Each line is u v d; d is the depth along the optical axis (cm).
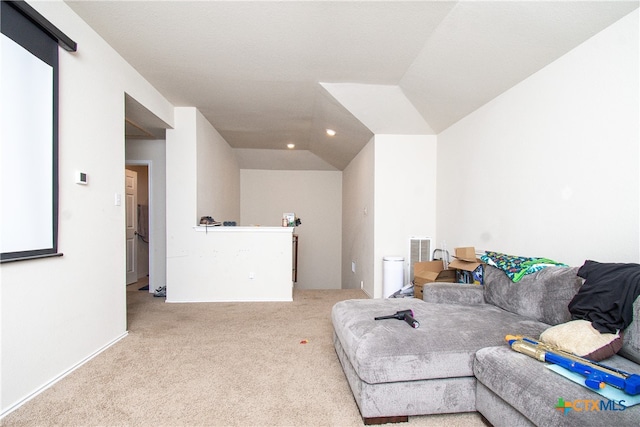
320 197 693
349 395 184
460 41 239
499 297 225
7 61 160
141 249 566
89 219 227
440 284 256
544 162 233
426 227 411
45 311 187
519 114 258
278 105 394
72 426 153
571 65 209
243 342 262
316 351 245
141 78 311
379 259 408
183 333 283
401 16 220
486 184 303
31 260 177
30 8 169
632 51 172
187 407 170
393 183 409
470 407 165
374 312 213
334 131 460
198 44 257
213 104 390
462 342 168
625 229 177
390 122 386
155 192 451
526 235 251
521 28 210
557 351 142
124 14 218
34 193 176
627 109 175
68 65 208
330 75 315
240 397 180
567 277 182
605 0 171
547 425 114
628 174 175
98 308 237
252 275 404
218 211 506
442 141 394
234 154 617
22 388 171
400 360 158
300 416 164
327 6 210
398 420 161
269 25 232
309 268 691
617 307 139
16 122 165
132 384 193
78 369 212
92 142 232
